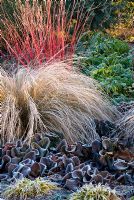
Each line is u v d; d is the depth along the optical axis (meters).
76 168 4.52
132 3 10.34
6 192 4.06
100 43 8.50
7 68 7.91
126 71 7.48
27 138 5.33
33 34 7.49
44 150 4.95
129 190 4.12
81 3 9.33
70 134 5.56
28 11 7.66
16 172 4.39
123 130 5.45
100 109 6.04
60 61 6.88
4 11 9.00
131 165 4.56
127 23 10.19
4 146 5.16
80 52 8.23
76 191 4.01
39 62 6.99
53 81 6.04
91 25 9.70
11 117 5.56
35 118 5.58
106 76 7.36
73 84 6.30
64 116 5.70
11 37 8.45
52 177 4.41
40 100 5.90
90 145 5.07
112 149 4.92
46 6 8.22
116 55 7.95
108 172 4.50
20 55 7.90
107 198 3.79
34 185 4.07
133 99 6.85
